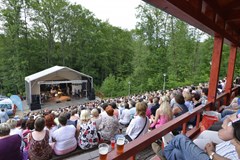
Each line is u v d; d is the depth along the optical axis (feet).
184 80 67.10
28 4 79.97
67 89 63.46
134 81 76.64
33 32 83.46
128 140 9.52
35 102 46.98
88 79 59.98
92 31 95.71
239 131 4.93
